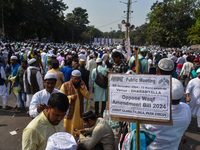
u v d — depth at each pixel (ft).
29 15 167.53
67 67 19.42
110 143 10.48
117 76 6.47
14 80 19.66
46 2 200.85
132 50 40.68
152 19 161.27
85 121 11.10
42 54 36.35
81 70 19.08
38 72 16.21
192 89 16.21
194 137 15.80
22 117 19.35
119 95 6.48
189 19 146.72
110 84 6.57
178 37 148.77
